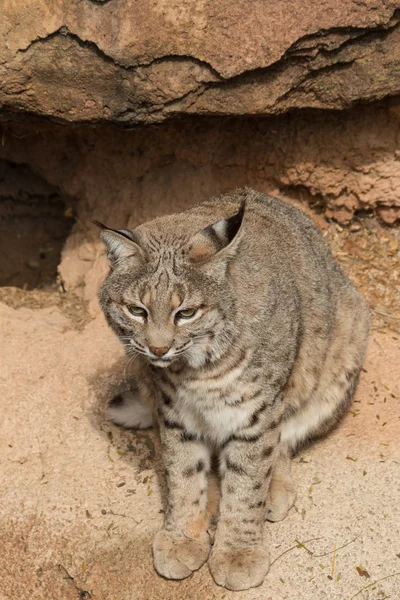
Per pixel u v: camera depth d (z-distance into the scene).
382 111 11.16
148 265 7.44
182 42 9.71
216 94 10.12
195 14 9.56
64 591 8.85
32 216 14.55
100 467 9.65
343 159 11.61
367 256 12.02
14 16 9.78
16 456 9.85
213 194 12.26
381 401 10.06
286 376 8.20
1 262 14.43
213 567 8.21
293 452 9.39
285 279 8.23
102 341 11.31
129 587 8.54
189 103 10.17
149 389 9.30
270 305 7.87
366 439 9.49
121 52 9.77
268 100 10.19
